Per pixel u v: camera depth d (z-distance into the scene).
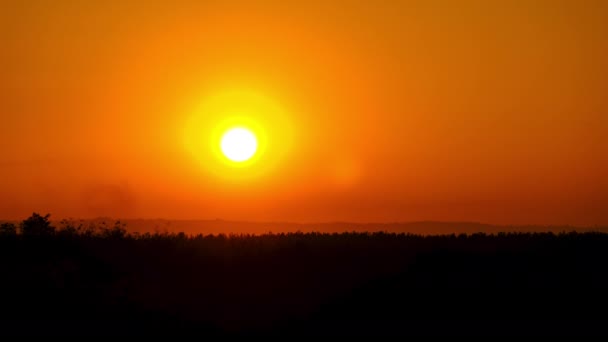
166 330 48.31
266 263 74.94
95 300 54.19
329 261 76.44
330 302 58.50
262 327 50.53
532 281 66.19
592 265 74.75
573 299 59.50
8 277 58.22
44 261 67.19
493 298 59.62
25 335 45.28
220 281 66.44
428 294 61.00
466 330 49.84
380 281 66.38
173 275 68.00
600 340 47.56
